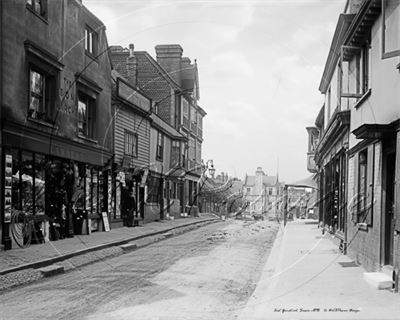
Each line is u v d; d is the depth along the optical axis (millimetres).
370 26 8516
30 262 8430
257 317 4887
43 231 11859
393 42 6938
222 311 5336
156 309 5406
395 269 6301
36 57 11648
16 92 10805
